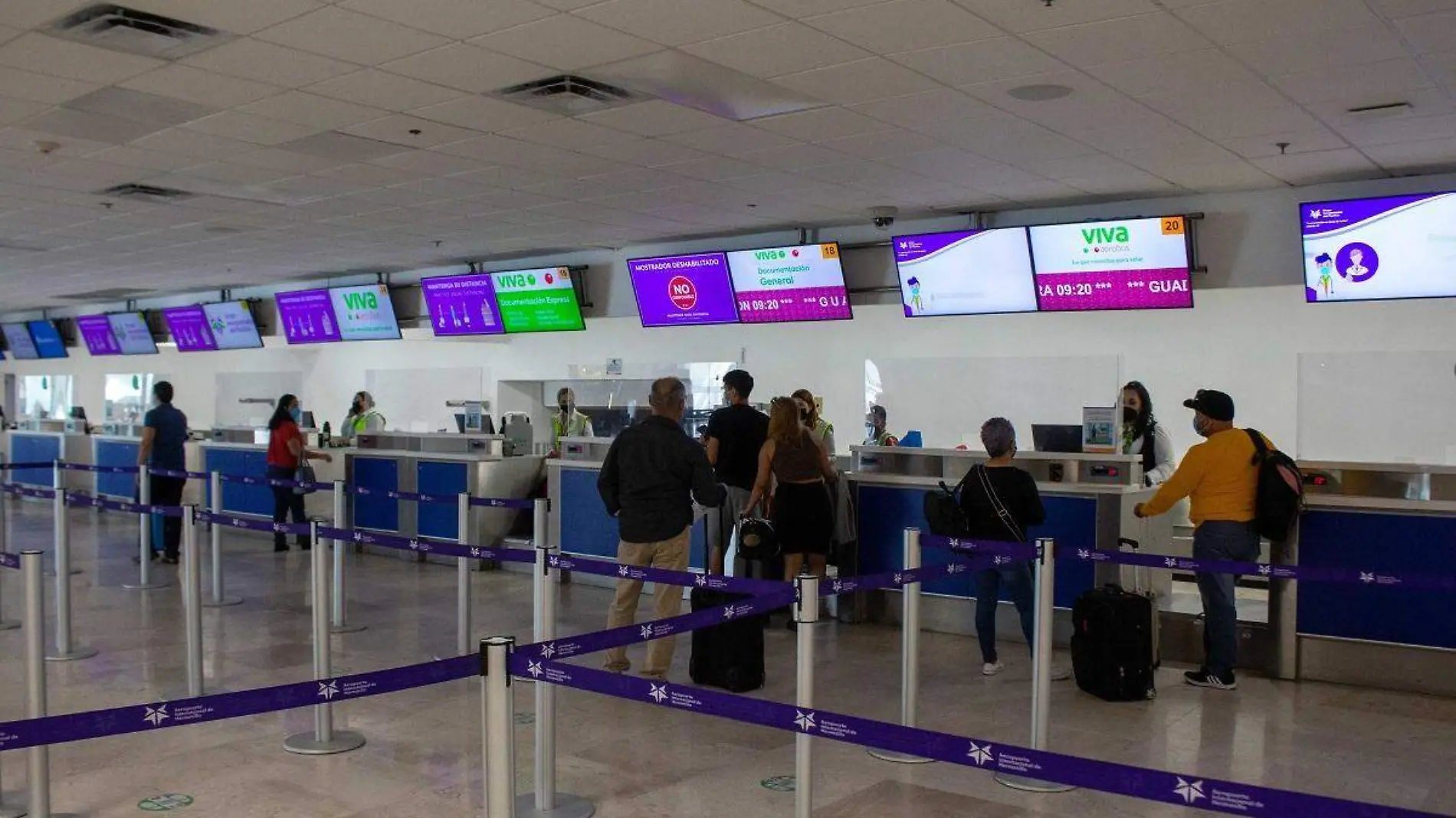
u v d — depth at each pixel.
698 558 8.24
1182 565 4.84
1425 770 4.45
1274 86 5.97
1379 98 6.19
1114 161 7.87
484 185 8.98
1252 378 10.37
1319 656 5.89
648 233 11.41
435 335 13.87
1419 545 5.68
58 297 18.66
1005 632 6.89
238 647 6.49
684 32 5.20
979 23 5.02
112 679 5.73
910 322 12.27
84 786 4.11
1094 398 11.19
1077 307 9.28
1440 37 5.12
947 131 7.06
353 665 6.09
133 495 13.77
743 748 4.59
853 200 9.49
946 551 7.06
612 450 5.61
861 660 6.29
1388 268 8.04
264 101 6.46
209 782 4.16
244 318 16.73
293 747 4.52
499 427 14.85
